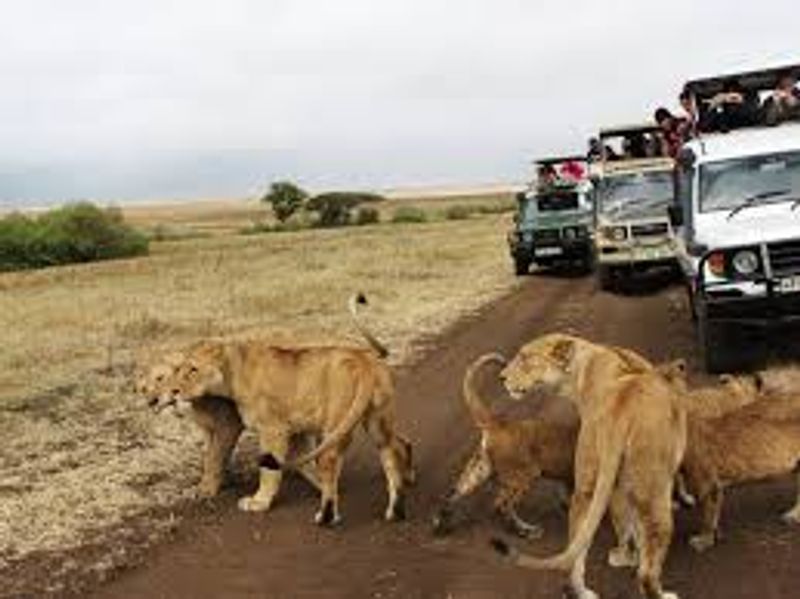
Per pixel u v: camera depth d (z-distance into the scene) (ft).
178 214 499.92
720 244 48.01
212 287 107.86
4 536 33.50
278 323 75.10
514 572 28.86
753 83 62.44
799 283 47.29
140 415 48.21
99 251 204.44
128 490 37.40
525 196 108.06
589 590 26.30
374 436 33.50
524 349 30.19
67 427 47.47
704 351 49.06
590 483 26.05
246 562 30.73
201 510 35.32
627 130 91.56
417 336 67.36
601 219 85.81
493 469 31.17
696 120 62.23
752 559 28.68
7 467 41.57
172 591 29.01
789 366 48.29
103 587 29.60
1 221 206.08
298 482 37.45
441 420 45.27
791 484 34.04
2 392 56.85
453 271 112.68
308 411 33.68
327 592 28.35
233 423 36.65
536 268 111.04
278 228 292.81
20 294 120.16
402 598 27.68
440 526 31.71
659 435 25.04
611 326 66.90
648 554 25.02
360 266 121.70
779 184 51.96
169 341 70.28
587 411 28.73
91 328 79.77
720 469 29.55
